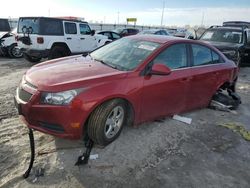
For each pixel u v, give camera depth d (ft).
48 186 9.80
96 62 14.26
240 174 11.62
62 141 12.75
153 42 15.01
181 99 15.56
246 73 36.55
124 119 13.07
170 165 11.69
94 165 11.15
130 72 12.82
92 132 11.78
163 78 13.97
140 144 13.10
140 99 13.10
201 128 15.79
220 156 12.89
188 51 15.89
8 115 15.74
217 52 18.48
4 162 11.07
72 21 37.32
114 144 12.81
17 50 41.34
